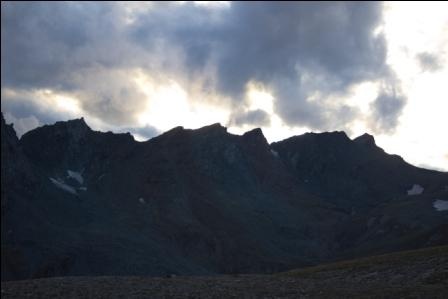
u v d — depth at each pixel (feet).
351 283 185.78
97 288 178.09
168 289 175.42
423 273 183.93
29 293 170.09
